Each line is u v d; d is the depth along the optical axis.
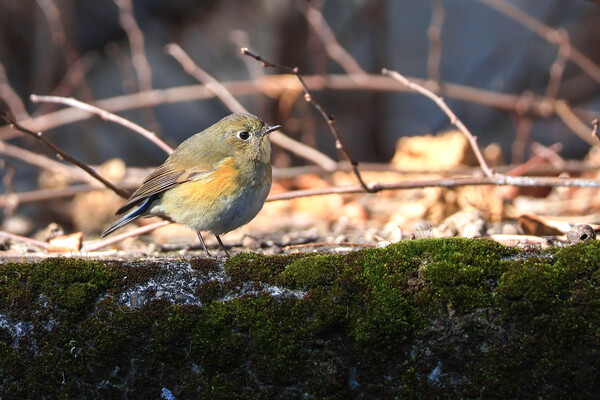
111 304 5.55
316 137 20.02
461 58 23.38
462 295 5.37
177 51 13.70
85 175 14.27
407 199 14.10
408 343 5.41
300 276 5.58
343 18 21.36
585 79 20.73
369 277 5.52
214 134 8.62
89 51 21.28
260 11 20.31
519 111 16.31
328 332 5.43
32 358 5.51
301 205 14.05
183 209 8.57
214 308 5.52
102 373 5.50
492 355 5.32
